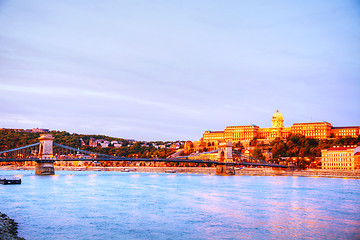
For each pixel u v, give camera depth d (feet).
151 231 275.80
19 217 315.17
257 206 380.17
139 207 369.71
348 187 583.99
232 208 367.66
